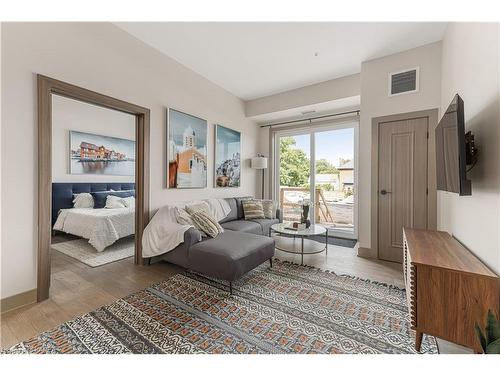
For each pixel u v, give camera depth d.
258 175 5.30
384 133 3.12
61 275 2.55
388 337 1.58
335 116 4.41
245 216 4.18
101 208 4.29
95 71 2.35
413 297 1.41
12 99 1.80
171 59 3.22
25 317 1.75
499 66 1.31
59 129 4.40
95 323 1.70
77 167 4.63
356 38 2.74
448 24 2.45
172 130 3.23
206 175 3.87
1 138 1.76
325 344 1.51
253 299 2.08
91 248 3.51
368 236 3.23
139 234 2.88
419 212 2.91
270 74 3.69
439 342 1.51
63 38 2.11
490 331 1.00
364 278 2.54
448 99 2.46
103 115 5.02
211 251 2.28
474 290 1.26
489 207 1.41
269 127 5.18
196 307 1.94
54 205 4.21
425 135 2.87
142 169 2.87
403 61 2.99
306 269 2.79
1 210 1.77
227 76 3.76
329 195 4.59
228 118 4.39
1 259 1.78
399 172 3.03
